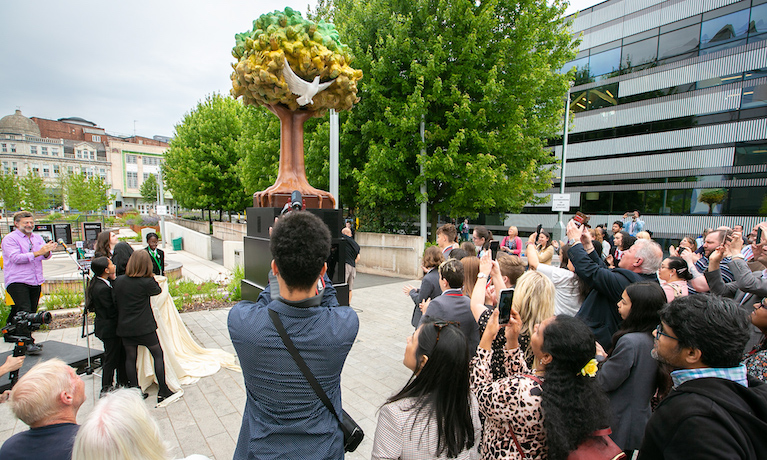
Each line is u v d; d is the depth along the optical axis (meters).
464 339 1.61
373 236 12.67
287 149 5.05
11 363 2.69
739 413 1.28
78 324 6.18
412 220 14.50
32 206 36.50
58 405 1.60
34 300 5.55
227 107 24.36
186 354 4.79
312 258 1.44
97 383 4.16
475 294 2.73
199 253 15.77
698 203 15.85
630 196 17.92
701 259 5.28
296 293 1.49
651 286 2.28
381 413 1.66
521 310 2.54
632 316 2.29
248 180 15.12
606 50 18.75
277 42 4.29
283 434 1.45
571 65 20.11
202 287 8.59
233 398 3.93
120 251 4.36
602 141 18.91
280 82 4.37
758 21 14.18
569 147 20.19
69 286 8.62
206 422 3.47
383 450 1.59
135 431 1.36
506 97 10.70
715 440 1.23
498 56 10.48
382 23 10.89
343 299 4.84
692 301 1.58
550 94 11.70
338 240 4.81
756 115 14.34
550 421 1.43
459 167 10.61
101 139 84.31
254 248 5.00
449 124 10.59
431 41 10.30
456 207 12.28
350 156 12.09
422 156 10.61
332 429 1.53
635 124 17.73
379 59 10.26
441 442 1.54
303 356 1.45
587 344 1.47
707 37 15.47
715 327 1.44
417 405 1.58
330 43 4.69
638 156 17.62
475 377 1.92
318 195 5.13
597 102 19.09
